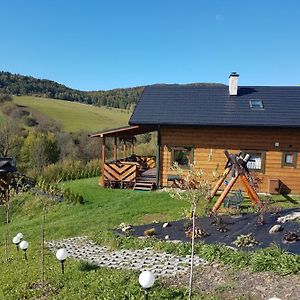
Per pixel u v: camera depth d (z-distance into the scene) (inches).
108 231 474.0
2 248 492.7
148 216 546.9
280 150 702.5
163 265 350.3
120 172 772.0
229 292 282.5
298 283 281.0
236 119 699.4
